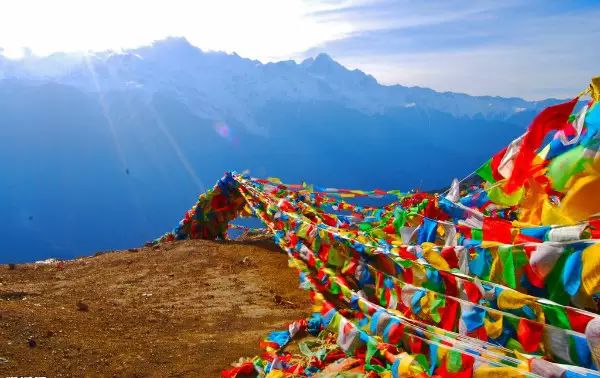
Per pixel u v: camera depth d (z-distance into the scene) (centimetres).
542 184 485
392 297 623
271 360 607
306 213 1101
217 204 1677
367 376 514
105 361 633
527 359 383
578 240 397
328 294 783
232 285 999
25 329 689
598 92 433
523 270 439
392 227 822
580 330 382
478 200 638
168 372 612
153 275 1116
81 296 954
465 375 422
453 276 516
